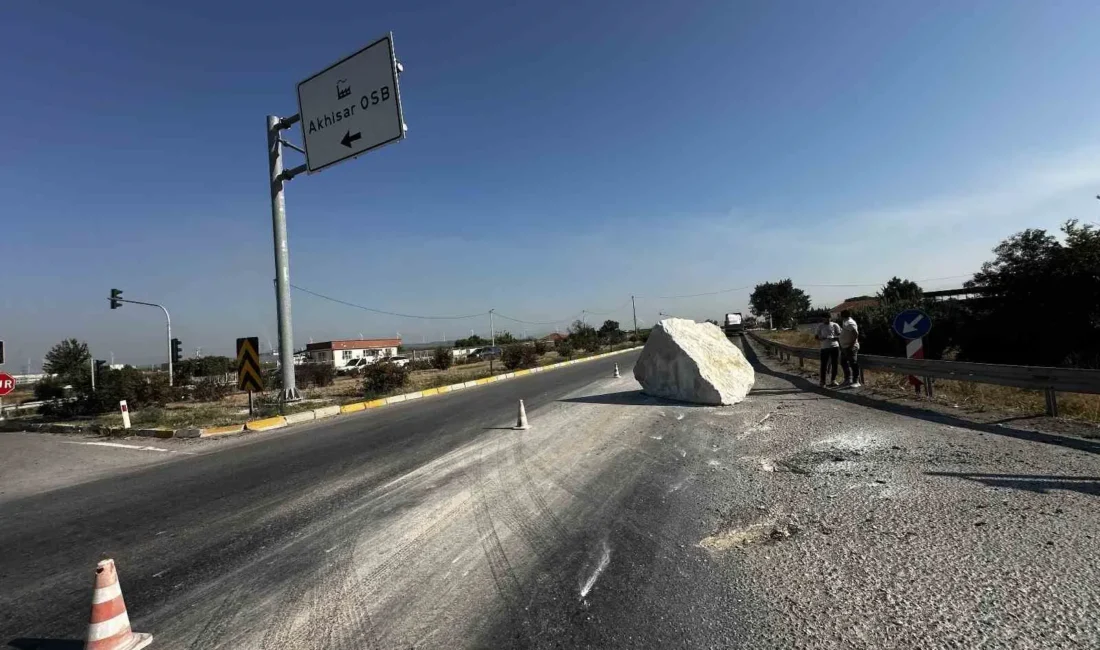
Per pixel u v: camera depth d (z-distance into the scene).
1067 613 3.09
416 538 4.75
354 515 5.49
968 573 3.59
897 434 7.76
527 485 6.20
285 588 3.92
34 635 3.50
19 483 8.47
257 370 14.01
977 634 2.95
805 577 3.68
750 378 12.80
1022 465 5.84
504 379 25.41
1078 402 9.94
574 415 11.19
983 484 5.30
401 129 14.60
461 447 8.48
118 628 3.22
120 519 5.96
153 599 3.87
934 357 26.00
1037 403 10.01
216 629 3.40
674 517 4.95
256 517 5.65
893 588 3.46
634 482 6.14
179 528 5.48
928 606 3.24
